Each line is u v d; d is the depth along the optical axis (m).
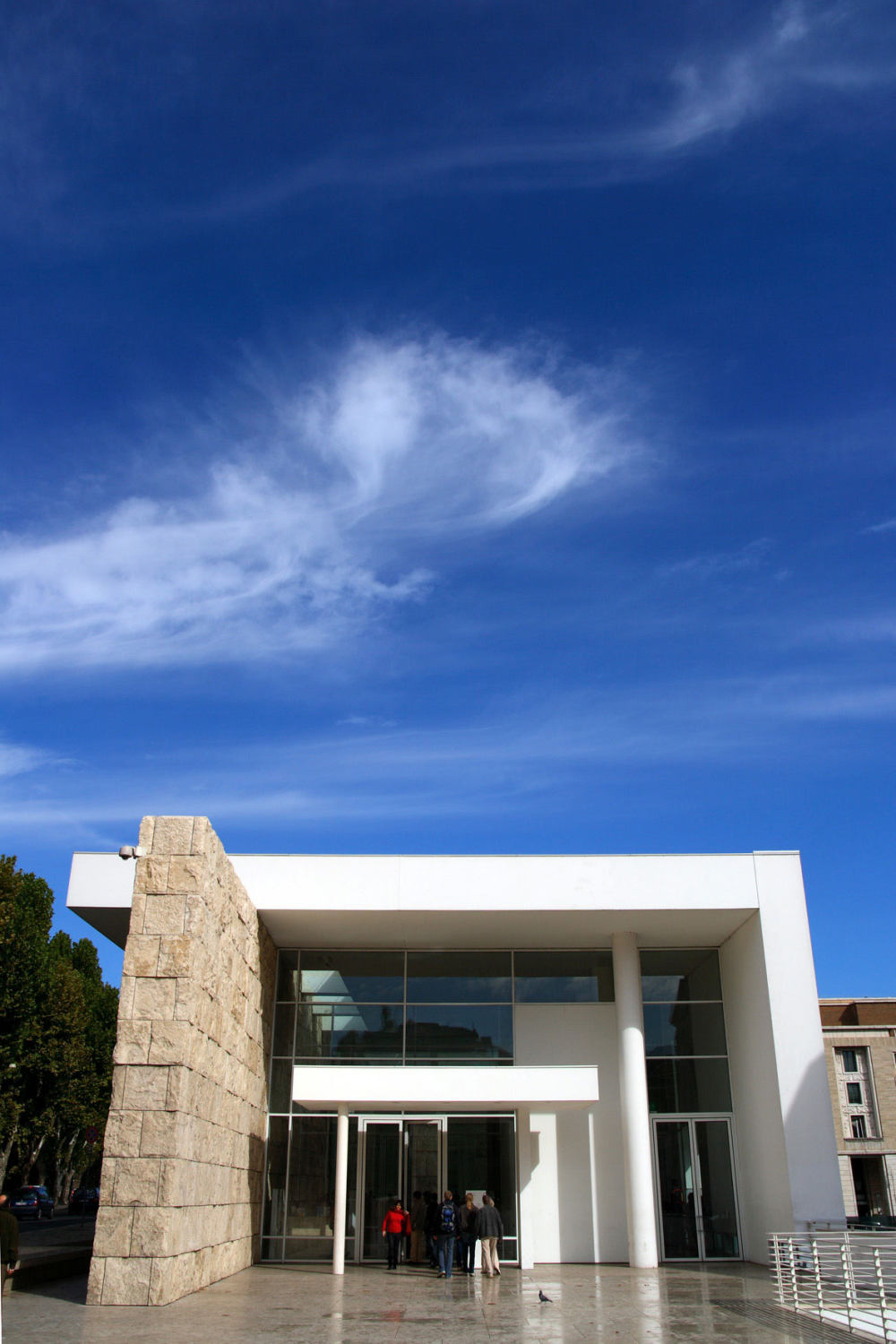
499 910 22.95
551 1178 24.38
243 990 21.20
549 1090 20.81
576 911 23.05
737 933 24.58
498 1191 23.41
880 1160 62.22
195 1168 16.58
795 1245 19.19
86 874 22.77
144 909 16.59
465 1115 24.08
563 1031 25.53
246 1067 21.70
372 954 26.28
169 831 17.16
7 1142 37.69
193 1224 16.44
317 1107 23.73
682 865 23.30
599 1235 23.91
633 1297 16.52
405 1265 22.58
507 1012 25.72
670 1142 24.44
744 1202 23.78
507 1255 22.84
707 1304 15.68
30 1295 15.59
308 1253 23.23
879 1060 64.12
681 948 26.33
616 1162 24.52
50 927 43.31
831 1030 65.25
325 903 22.89
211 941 17.72
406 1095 20.78
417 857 23.33
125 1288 14.45
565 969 26.20
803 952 22.56
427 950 26.33
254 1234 22.69
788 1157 21.02
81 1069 41.00
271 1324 13.01
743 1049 24.03
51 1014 38.31
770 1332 12.73
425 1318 13.91
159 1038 15.75
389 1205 23.48
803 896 22.98
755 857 23.33
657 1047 25.31
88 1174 65.38
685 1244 23.66
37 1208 43.41
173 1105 15.38
